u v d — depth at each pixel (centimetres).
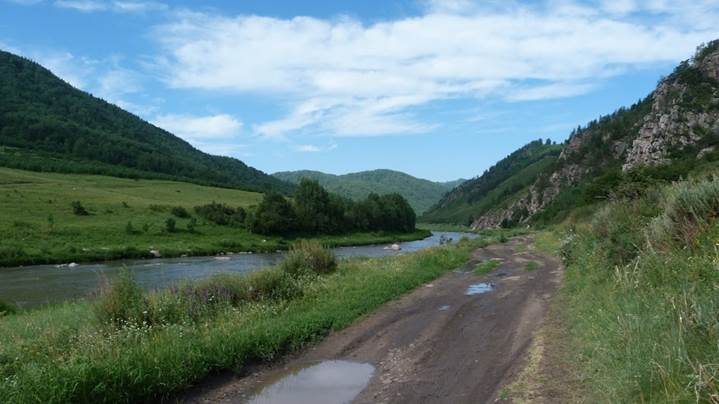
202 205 8288
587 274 1263
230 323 971
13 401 552
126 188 10381
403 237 8925
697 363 433
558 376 647
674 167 4725
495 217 17162
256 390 713
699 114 10356
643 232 1018
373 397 669
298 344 921
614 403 492
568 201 10106
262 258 4844
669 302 596
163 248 5200
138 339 834
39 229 5303
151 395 665
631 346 558
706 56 11831
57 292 2547
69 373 609
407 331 1009
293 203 8212
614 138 14575
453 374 729
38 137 16075
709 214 834
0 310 1727
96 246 4991
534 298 1266
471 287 1563
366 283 1517
